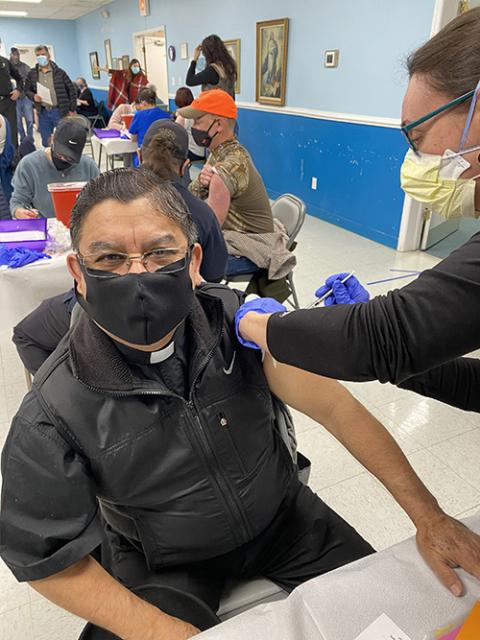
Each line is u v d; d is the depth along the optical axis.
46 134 7.64
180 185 1.81
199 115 2.38
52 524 0.71
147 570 0.94
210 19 6.31
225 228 2.45
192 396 0.83
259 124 5.65
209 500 0.86
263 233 2.45
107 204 0.71
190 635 0.74
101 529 0.77
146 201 0.71
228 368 0.87
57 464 0.71
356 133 4.23
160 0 7.75
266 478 0.92
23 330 1.58
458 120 0.65
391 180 3.99
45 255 1.96
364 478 1.77
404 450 1.89
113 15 10.27
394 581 0.66
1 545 0.71
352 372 0.64
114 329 0.75
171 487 0.83
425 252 4.04
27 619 1.32
